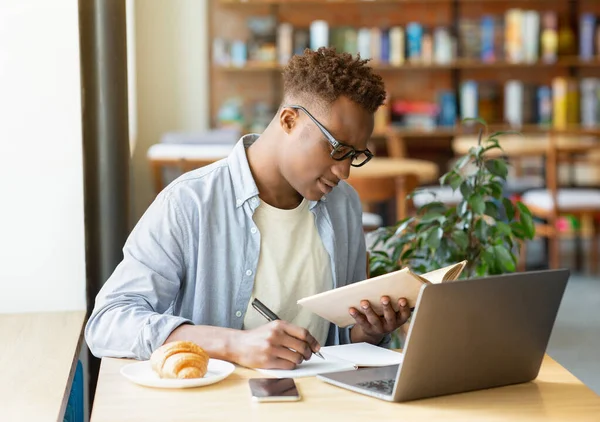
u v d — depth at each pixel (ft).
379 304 5.41
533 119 22.63
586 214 19.19
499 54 22.56
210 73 22.39
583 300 17.43
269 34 22.08
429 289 4.41
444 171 23.34
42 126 7.47
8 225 7.52
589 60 22.45
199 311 6.00
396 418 4.39
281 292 6.16
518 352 4.93
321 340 6.41
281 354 5.16
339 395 4.75
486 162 8.30
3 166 7.45
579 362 13.14
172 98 21.77
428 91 23.17
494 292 4.66
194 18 21.66
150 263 5.88
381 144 22.84
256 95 22.59
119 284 5.82
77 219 7.60
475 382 4.87
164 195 6.07
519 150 18.94
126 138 8.44
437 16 22.95
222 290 6.05
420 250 8.60
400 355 5.60
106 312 5.63
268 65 21.81
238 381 4.96
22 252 7.55
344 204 6.66
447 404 4.64
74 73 7.47
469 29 22.58
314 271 6.31
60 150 7.51
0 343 6.32
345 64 5.60
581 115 22.45
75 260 7.64
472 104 22.66
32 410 4.79
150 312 5.55
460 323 4.59
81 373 7.14
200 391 4.76
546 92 22.56
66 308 7.66
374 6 22.85
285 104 5.77
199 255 5.98
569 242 24.45
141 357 5.40
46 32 7.39
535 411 4.56
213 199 6.06
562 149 18.86
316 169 5.63
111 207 8.37
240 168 6.10
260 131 22.08
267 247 6.15
